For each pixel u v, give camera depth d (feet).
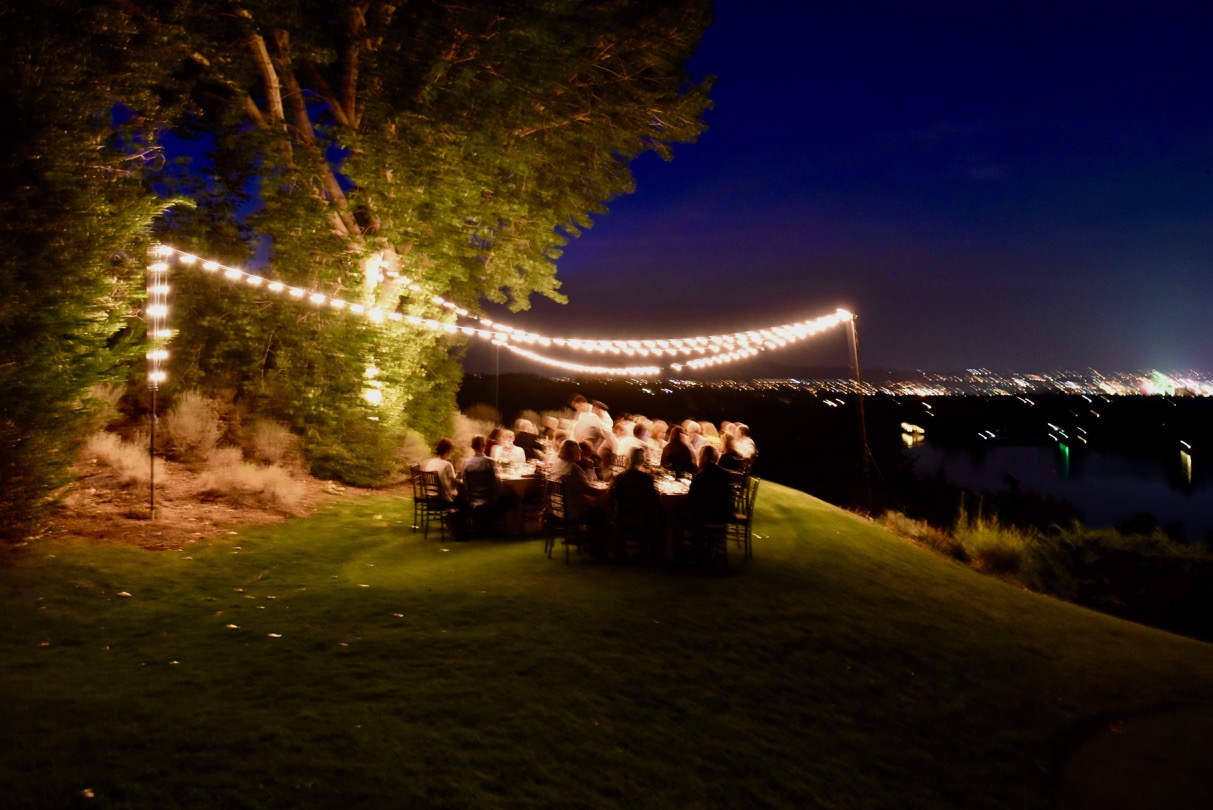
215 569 26.91
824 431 110.83
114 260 32.73
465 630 21.90
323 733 15.31
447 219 44.01
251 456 42.22
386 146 42.06
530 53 42.42
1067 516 75.00
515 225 55.36
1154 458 208.64
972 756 19.67
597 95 48.98
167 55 33.35
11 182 25.45
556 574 28.27
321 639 20.76
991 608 33.01
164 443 39.86
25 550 25.71
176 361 43.62
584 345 49.62
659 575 29.09
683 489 32.94
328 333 47.67
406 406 57.31
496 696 17.89
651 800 14.96
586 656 20.79
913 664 24.38
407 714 16.57
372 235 46.85
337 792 13.42
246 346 45.57
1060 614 34.45
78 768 13.44
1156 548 46.55
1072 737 21.74
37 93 26.12
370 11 46.44
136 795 12.79
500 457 38.91
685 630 23.66
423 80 41.83
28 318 25.75
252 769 13.80
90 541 27.68
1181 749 21.38
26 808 12.26
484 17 41.60
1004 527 57.21
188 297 44.29
